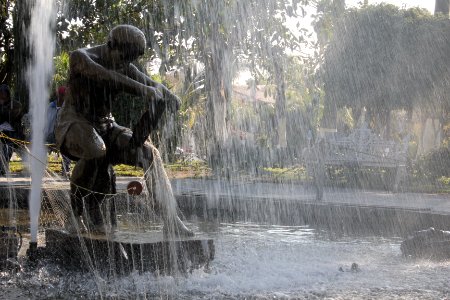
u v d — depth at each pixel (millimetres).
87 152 4902
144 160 5156
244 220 9273
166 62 12648
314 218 9570
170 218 5152
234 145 14844
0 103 11266
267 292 4410
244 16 12141
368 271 5266
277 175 14766
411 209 9195
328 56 20703
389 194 13102
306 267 5352
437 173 15969
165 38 12492
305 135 14680
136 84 4918
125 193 6816
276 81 13500
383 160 14750
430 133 26672
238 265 5301
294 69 13766
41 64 6836
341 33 20531
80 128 4930
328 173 14555
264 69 13047
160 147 13750
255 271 5094
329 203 9883
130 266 4668
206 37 12180
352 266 5367
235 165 14805
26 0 11602
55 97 10375
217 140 14539
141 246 4668
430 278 4980
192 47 12602
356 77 21984
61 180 8062
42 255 5199
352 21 21094
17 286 4523
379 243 7156
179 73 13578
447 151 16516
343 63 21078
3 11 12930
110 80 4867
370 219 9281
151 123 4996
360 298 4250
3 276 4812
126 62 5051
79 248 4922
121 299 4176
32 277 4785
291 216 9672
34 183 5879
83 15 12695
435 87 23875
